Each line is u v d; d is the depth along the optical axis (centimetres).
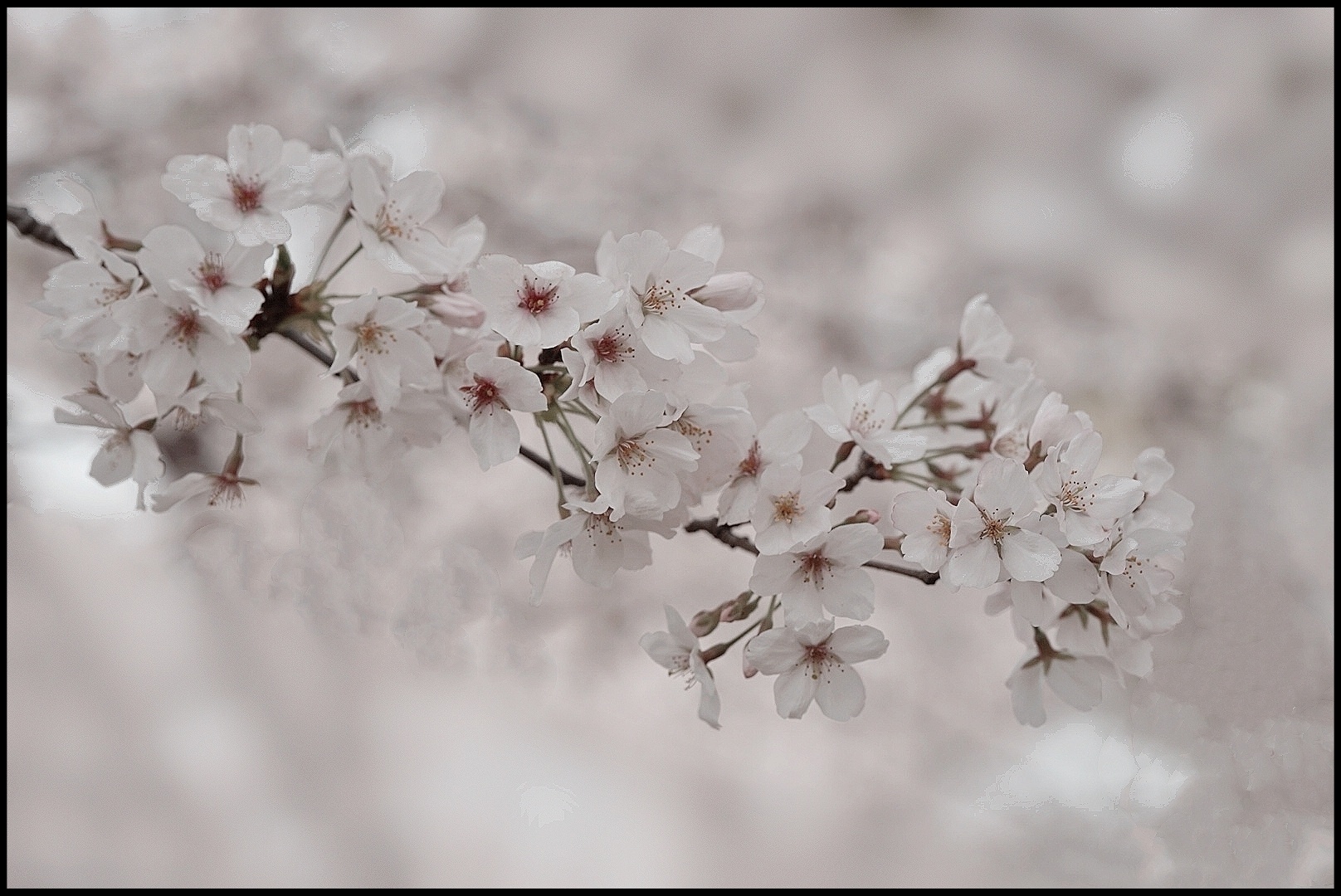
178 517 204
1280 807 160
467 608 204
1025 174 229
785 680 83
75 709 174
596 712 200
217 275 81
